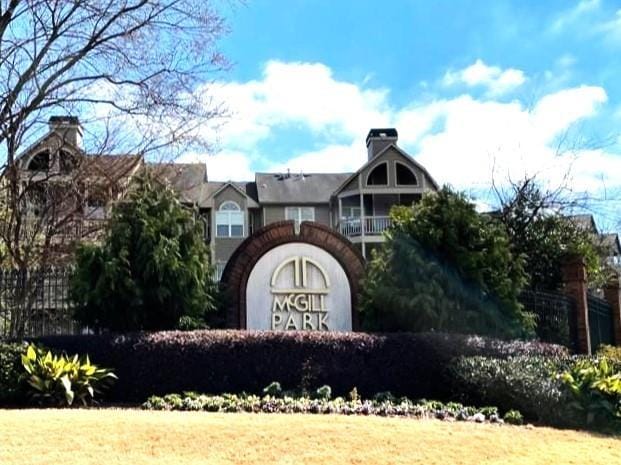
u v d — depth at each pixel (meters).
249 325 14.05
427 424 8.75
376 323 13.65
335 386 11.59
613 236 25.08
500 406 10.40
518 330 13.43
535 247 19.58
